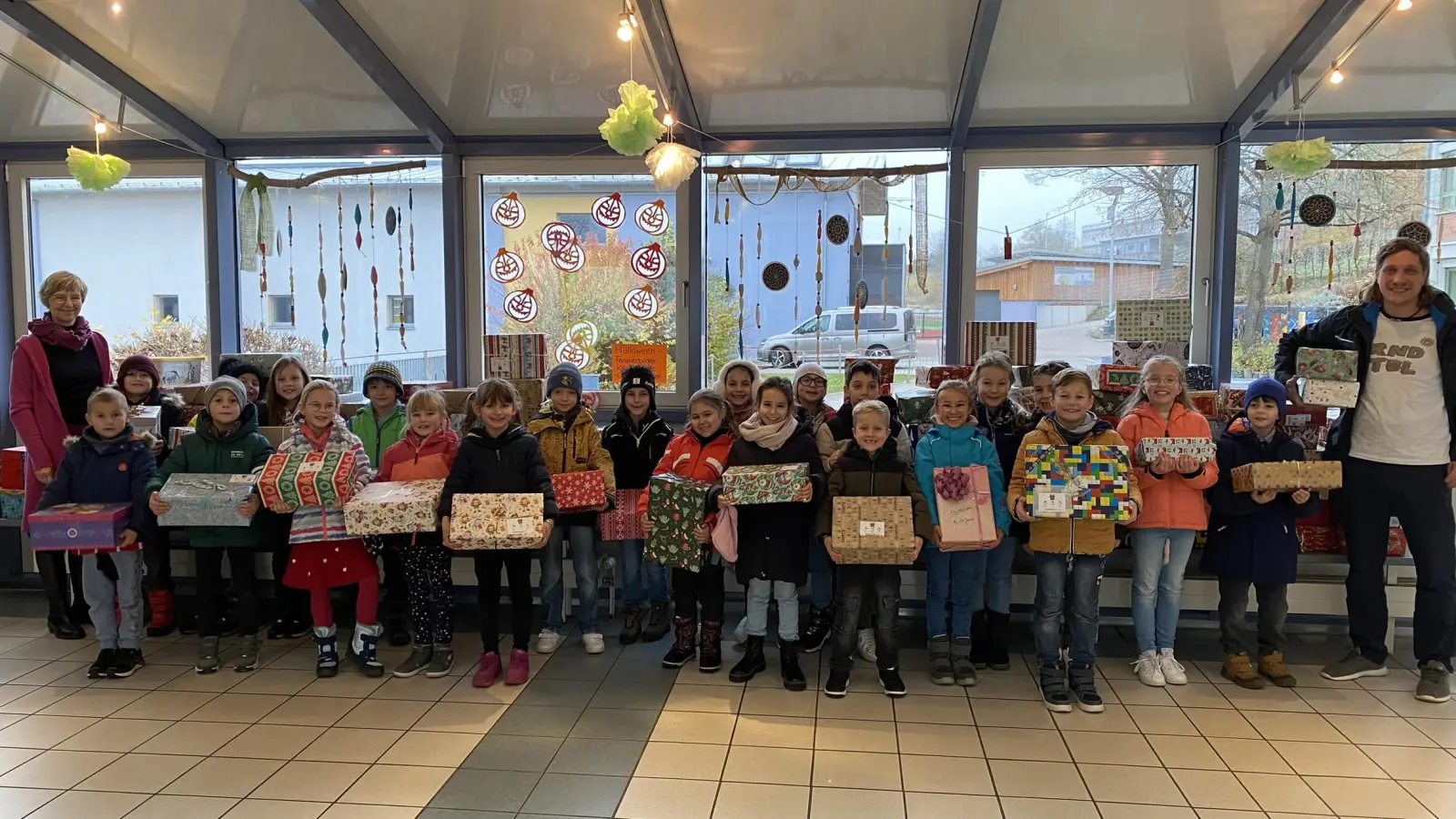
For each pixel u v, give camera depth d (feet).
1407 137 12.67
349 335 14.70
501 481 10.11
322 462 10.02
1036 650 10.79
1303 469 9.50
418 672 10.32
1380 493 9.82
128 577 10.27
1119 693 9.70
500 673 10.27
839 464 9.84
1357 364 9.82
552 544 11.06
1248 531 9.98
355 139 14.28
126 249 14.78
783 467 9.58
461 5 10.59
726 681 10.11
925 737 8.63
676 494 10.00
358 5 10.53
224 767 8.02
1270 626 10.03
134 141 14.33
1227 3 10.26
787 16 10.71
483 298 14.52
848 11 10.57
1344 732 8.73
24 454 12.63
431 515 9.74
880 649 9.71
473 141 14.17
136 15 10.82
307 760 8.16
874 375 10.57
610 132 10.50
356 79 12.35
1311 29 10.56
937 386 12.13
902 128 13.50
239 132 14.03
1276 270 13.16
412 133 14.10
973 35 10.85
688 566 9.85
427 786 7.66
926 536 9.44
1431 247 12.82
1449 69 11.36
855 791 7.59
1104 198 13.50
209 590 10.33
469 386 14.58
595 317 14.35
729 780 7.77
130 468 10.43
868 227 13.79
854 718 9.08
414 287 14.47
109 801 7.43
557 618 11.25
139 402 12.07
